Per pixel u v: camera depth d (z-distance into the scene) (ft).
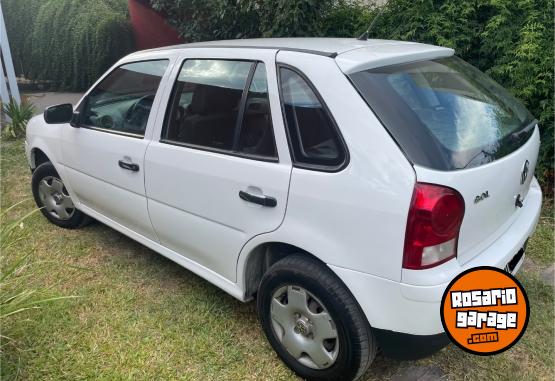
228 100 8.52
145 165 9.95
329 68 7.22
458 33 15.26
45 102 32.37
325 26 18.07
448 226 6.35
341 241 6.91
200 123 8.99
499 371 8.35
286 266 7.72
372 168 6.57
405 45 8.77
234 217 8.33
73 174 12.42
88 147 11.53
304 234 7.29
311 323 7.68
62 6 35.37
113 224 11.89
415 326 6.58
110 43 33.78
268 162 7.74
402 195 6.31
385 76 7.28
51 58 36.19
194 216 9.17
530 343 8.99
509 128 8.18
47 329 9.45
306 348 7.86
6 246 10.32
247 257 8.37
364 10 18.02
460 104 7.65
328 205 6.95
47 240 13.19
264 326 8.54
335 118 6.99
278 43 8.69
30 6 36.50
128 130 10.59
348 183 6.75
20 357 8.64
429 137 6.63
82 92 36.32
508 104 8.94
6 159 20.06
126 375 8.37
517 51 14.06
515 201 8.01
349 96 6.93
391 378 8.25
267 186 7.68
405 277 6.42
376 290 6.72
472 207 6.63
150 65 10.34
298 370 8.16
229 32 20.08
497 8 14.55
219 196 8.50
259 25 18.93
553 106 13.88
